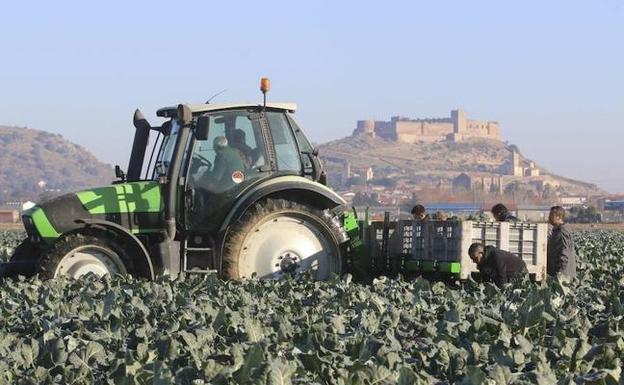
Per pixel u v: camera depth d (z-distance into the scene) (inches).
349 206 1637.6
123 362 679.7
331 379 682.8
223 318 882.1
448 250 1512.1
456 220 1499.8
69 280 1371.8
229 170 1557.6
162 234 1539.1
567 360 762.8
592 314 1063.6
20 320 984.9
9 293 1253.1
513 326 888.9
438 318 1013.8
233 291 1214.9
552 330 909.8
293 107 1605.6
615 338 816.9
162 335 791.7
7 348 790.5
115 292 1129.4
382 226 1637.6
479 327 879.1
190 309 970.7
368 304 1039.0
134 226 1540.4
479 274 1491.1
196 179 1546.5
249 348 684.7
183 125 1542.8
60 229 1507.1
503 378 630.5
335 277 1343.5
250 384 605.0
